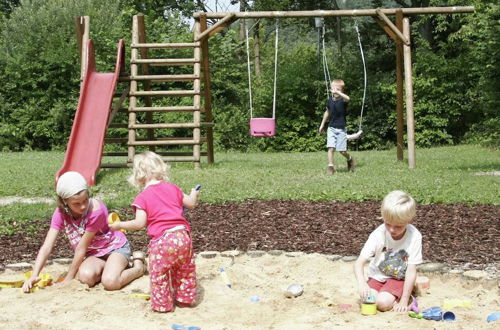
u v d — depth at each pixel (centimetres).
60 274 605
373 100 2648
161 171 512
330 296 528
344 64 2784
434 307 467
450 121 2639
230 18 1420
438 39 3009
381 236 507
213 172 1325
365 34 3131
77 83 2528
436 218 806
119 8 3173
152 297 481
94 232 563
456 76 2580
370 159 1702
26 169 1455
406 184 1070
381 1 3231
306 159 1789
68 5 2666
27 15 2675
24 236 757
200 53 1484
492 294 528
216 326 442
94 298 515
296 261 636
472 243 684
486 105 2402
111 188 1137
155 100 2542
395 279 505
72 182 540
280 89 2627
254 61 3300
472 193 974
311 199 956
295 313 475
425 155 1891
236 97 2708
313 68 2670
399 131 1541
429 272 578
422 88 2575
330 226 780
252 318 461
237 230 770
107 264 562
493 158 1723
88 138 1265
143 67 1551
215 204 938
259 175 1271
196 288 537
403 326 436
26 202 1010
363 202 932
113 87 1355
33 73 2494
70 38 2542
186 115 2505
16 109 2522
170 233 484
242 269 610
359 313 473
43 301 507
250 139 2627
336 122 1289
